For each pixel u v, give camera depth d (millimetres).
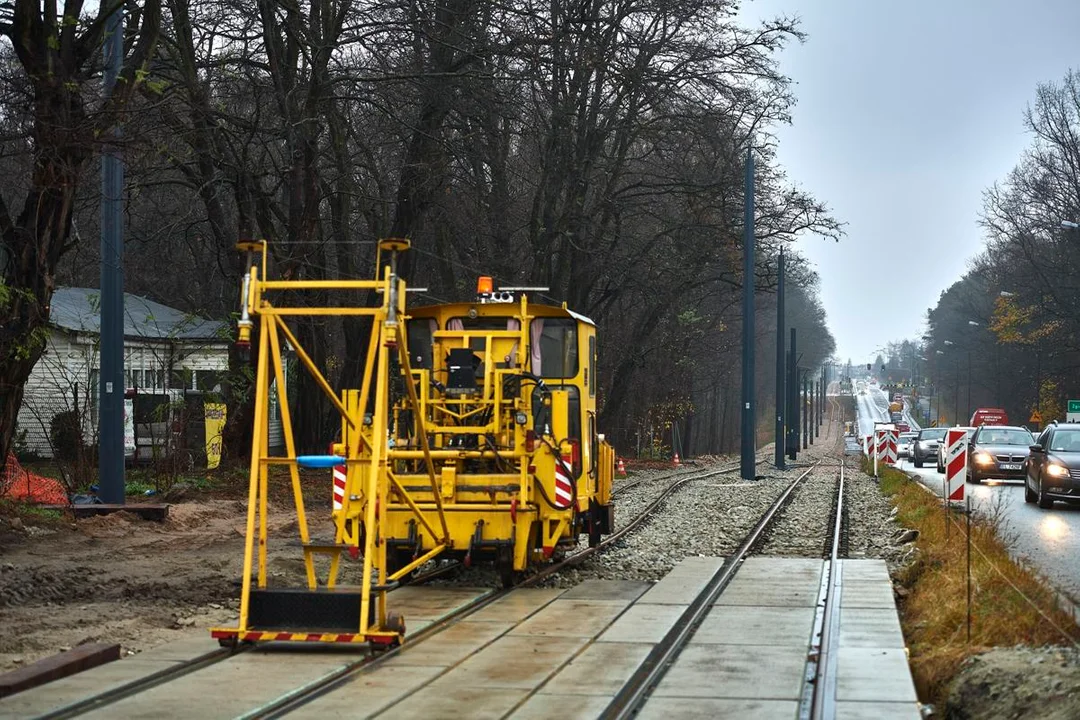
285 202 34531
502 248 36719
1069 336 73812
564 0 29125
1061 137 62906
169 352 33656
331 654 9562
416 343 15453
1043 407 78625
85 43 17578
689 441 82125
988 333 98875
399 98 27422
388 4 25328
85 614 11188
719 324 71625
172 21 25141
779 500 28875
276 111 27578
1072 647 9234
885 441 45656
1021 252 72625
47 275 17797
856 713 7477
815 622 11031
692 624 11039
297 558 15492
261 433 10281
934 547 15828
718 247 42781
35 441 32469
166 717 7430
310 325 29906
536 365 15102
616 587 13812
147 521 18500
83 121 17125
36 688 8125
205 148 26203
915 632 11125
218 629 9648
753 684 8477
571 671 8914
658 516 24453
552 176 37344
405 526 13594
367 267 37562
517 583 14016
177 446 24484
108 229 19156
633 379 62906
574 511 14516
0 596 11664
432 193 30656
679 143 37969
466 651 9750
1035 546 17516
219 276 39062
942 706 8766
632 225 45750
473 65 27375
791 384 73750
